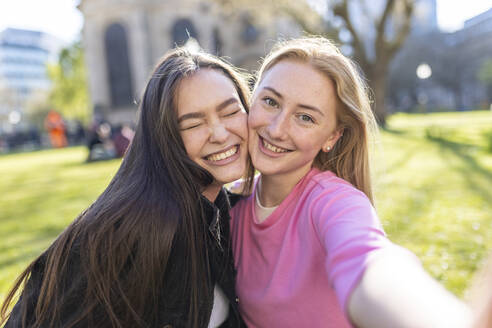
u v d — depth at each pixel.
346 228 1.17
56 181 10.93
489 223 4.67
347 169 1.77
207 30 41.78
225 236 1.81
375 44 22.66
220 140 1.62
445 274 3.37
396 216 5.11
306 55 1.52
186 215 1.50
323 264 1.40
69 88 48.66
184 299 1.53
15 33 119.31
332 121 1.58
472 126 19.08
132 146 1.66
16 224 6.29
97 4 39.31
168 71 1.63
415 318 0.74
